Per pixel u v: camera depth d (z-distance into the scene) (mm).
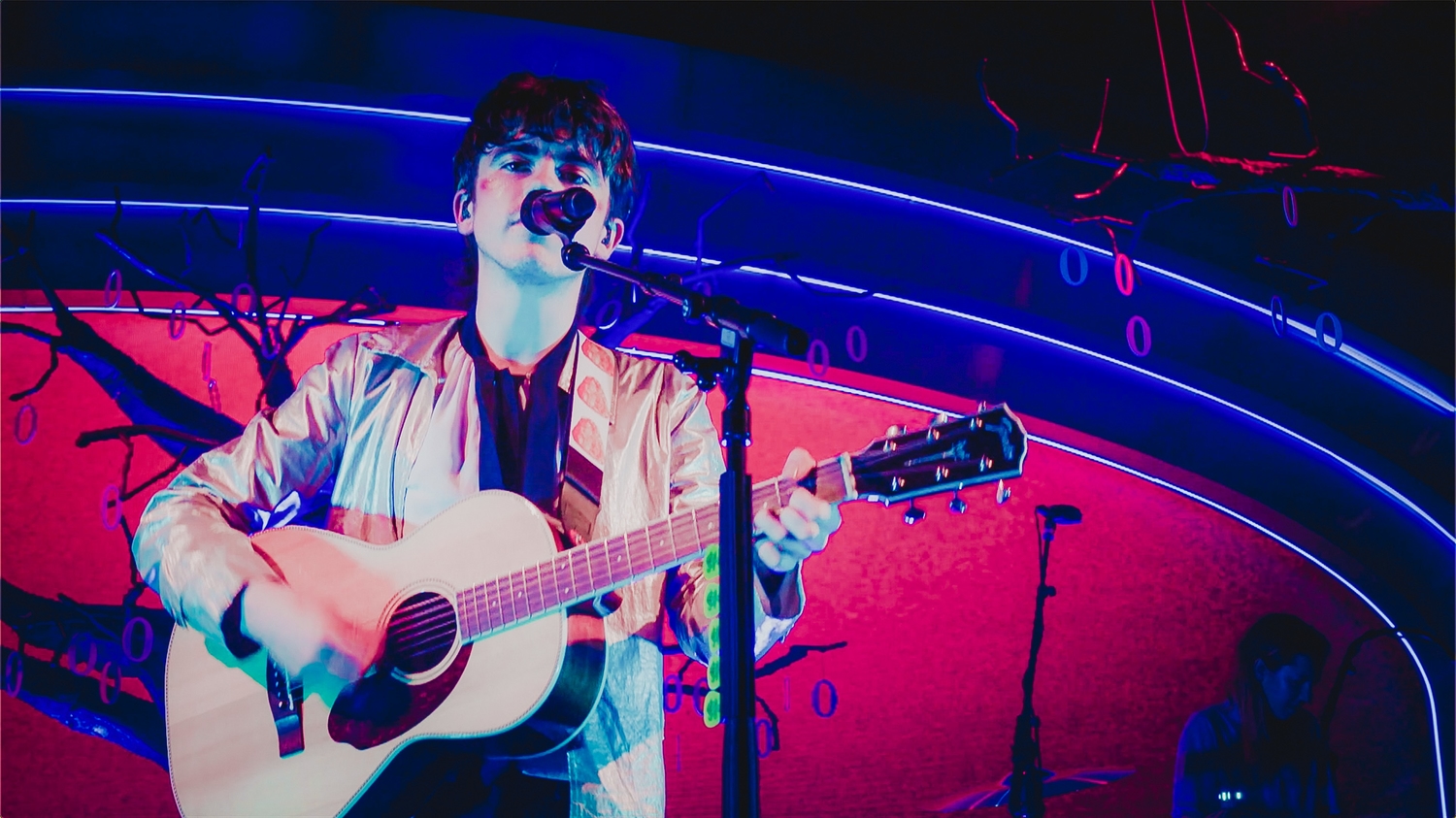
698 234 3439
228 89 3160
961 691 3803
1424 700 4125
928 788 3676
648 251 3531
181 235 3449
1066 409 4070
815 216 3684
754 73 3445
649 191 3480
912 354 3910
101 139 3305
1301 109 3568
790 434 3852
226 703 2213
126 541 3389
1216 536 4168
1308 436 4098
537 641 2146
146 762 3258
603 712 2256
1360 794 4039
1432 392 4012
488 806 2188
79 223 3389
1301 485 4215
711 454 2523
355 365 2549
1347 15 3738
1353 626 4188
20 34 3117
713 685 1620
